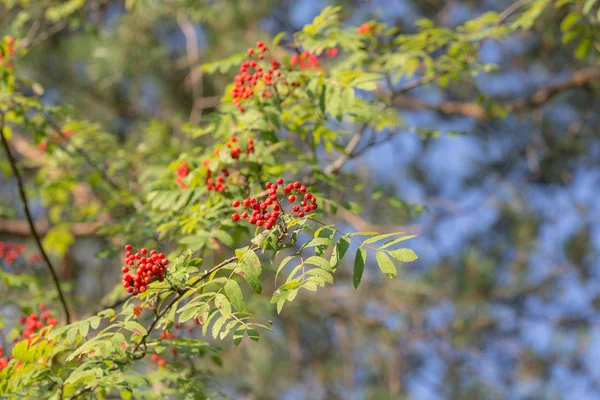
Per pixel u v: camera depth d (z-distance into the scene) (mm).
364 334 10469
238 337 3432
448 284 10367
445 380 10547
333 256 3598
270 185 3672
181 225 5211
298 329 10789
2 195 10570
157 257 3785
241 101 5145
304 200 3664
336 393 10562
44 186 6582
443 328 10336
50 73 10586
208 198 5066
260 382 9883
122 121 11172
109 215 7164
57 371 4336
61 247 7797
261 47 5242
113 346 3734
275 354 10320
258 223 3621
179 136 9109
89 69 10055
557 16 9211
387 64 6148
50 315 5461
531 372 10180
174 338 5031
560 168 10273
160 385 5180
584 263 10008
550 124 10273
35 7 7805
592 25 6758
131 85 10508
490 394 10133
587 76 9359
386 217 10742
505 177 10500
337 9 5500
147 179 6945
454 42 6453
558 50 9969
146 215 5621
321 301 10344
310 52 5387
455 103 10406
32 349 4203
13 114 5957
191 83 10586
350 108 4613
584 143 10203
